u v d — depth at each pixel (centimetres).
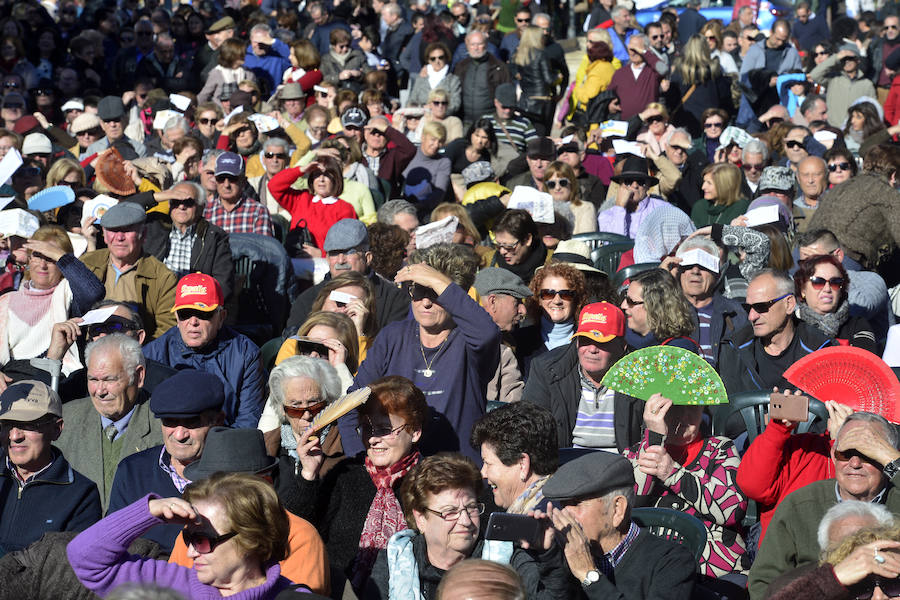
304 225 1519
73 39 2792
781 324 977
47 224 1284
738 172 1557
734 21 2938
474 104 2239
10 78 2466
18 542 777
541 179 1655
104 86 2800
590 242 1498
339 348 878
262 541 585
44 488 790
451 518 636
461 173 1900
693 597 707
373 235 1262
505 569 495
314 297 1142
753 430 934
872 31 2928
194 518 576
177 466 796
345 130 1823
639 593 648
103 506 879
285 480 744
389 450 732
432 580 645
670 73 2434
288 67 2453
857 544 556
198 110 1975
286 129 1814
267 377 1080
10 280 1274
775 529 719
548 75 2214
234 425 1002
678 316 970
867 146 1994
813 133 1942
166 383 793
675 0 3219
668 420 784
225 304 1277
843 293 1035
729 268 1199
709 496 768
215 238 1288
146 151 2005
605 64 2247
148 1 3102
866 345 1038
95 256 1187
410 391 739
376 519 726
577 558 617
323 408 775
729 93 2252
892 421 779
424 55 2414
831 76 2542
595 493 648
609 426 887
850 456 695
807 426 916
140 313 1168
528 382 916
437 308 828
